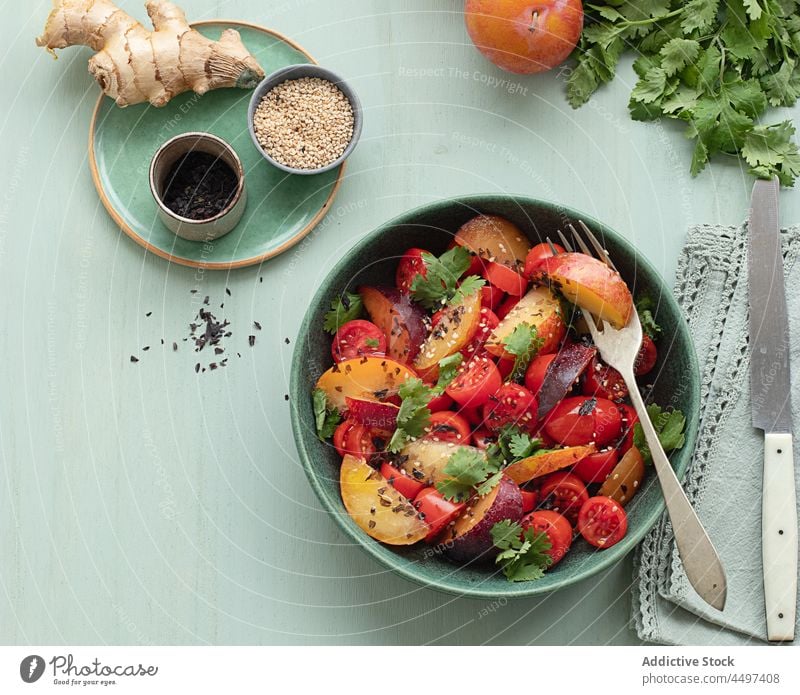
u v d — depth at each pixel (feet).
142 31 2.48
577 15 2.43
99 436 2.53
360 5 2.60
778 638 2.40
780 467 2.42
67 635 2.50
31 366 2.54
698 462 2.44
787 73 2.52
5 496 2.52
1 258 2.55
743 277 2.48
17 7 2.58
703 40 2.52
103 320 2.55
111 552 2.51
